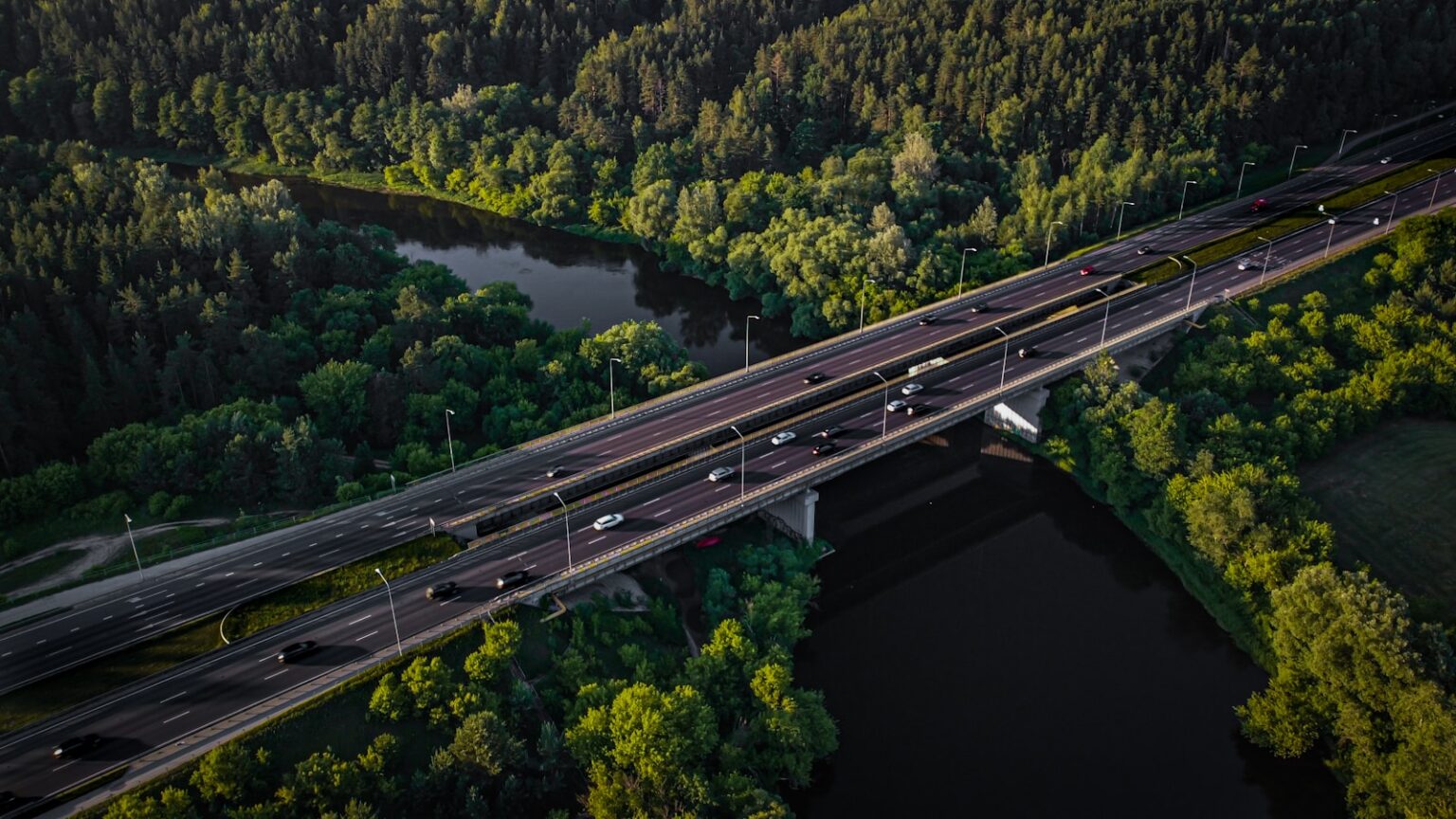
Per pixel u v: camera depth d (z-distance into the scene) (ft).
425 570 523.29
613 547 535.60
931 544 629.10
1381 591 477.77
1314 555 532.73
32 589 519.19
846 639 554.05
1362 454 641.40
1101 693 520.42
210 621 488.44
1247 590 542.57
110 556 543.80
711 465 606.14
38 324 647.56
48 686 448.65
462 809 420.36
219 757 398.62
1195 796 466.70
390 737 424.05
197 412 651.25
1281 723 470.80
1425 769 417.28
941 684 524.11
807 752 460.96
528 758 437.58
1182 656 545.44
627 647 489.67
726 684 479.41
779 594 542.98
